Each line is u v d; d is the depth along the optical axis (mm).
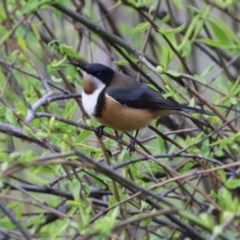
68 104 8719
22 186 8461
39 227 8367
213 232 5789
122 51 9523
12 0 9617
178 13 12812
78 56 9086
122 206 7789
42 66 12250
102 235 6152
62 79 9250
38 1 9164
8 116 7543
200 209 8188
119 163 7996
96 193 8875
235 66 12930
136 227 8586
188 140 9078
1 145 11023
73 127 8344
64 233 8734
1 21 10062
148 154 8172
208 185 11383
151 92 9250
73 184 7531
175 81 9969
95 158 8281
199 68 13531
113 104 8883
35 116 7695
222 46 9789
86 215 6859
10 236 6883
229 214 5945
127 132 9500
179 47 9344
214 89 9008
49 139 9023
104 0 13141
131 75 11297
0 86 9141
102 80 8953
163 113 9406
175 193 9398
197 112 9164
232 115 12180
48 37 11992
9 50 11289
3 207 6477
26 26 10430
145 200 7980
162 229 10477
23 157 6777
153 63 10820
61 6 9219
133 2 9672
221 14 12797
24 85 10789
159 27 9438
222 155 9930
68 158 7766
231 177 9367
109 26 12477
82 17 9336
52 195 9125
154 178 8703
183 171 9117
